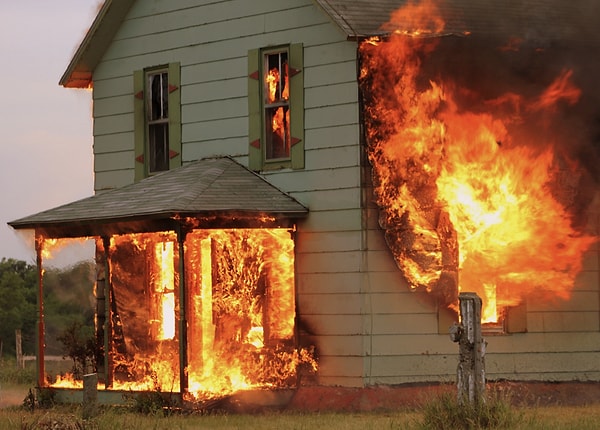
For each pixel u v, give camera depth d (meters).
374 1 19.11
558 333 19.34
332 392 18.61
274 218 18.77
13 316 52.81
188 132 20.91
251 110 20.05
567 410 17.42
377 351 18.52
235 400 18.55
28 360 35.94
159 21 21.38
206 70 20.70
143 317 20.84
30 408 19.64
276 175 19.62
